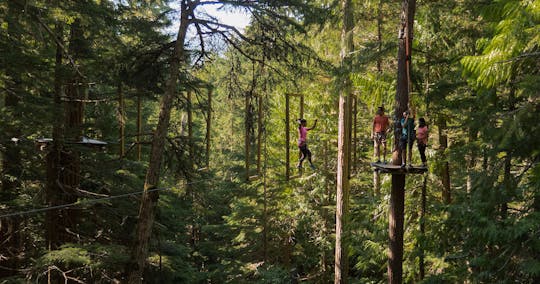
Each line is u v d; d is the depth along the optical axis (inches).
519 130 224.2
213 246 944.9
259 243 862.5
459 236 389.7
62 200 501.4
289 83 493.7
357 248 511.8
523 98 344.2
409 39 337.1
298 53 445.4
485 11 315.3
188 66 488.4
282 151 861.8
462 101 401.7
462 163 394.9
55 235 487.8
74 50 477.7
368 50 380.5
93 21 435.2
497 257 324.2
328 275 815.1
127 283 428.1
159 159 442.9
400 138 343.0
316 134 761.6
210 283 823.1
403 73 343.9
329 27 529.7
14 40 405.7
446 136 458.9
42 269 447.2
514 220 311.6
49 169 483.2
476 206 336.5
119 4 490.6
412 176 495.2
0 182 517.7
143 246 433.4
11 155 452.8
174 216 844.6
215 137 1344.7
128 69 455.8
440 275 406.9
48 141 469.4
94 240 550.0
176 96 478.6
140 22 467.5
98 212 545.3
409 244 487.2
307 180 806.5
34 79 431.5
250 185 894.4
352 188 821.2
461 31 386.3
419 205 502.0
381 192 579.5
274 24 442.0
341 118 564.1
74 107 502.6
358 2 467.2
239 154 1045.8
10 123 422.3
